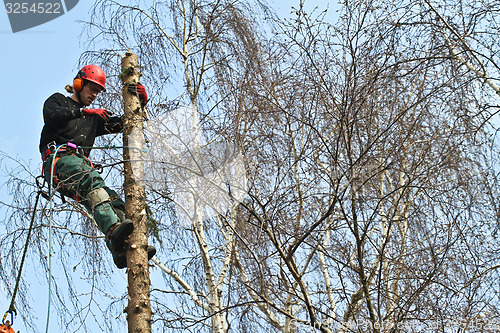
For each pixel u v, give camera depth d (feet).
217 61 31.60
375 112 26.55
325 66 26.94
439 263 24.90
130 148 24.09
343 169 25.22
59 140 24.47
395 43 27.53
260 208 25.76
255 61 30.55
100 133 25.84
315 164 26.27
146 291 22.04
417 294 24.44
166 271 30.30
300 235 25.88
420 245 26.66
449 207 26.00
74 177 23.49
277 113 27.53
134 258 22.34
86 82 25.80
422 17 28.02
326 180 25.62
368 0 27.02
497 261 25.59
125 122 24.66
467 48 26.76
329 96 26.50
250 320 29.48
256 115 27.20
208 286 29.22
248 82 28.89
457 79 27.55
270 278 27.09
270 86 28.09
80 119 25.09
